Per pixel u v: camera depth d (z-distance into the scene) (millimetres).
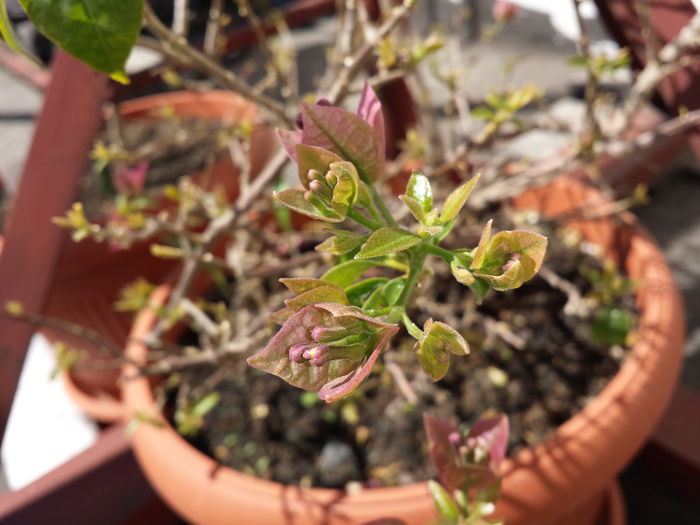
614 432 249
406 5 218
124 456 379
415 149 330
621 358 314
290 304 122
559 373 316
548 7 812
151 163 487
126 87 435
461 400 310
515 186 329
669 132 287
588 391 308
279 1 776
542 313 342
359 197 138
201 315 314
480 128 663
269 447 302
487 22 843
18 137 476
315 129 139
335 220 133
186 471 258
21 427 514
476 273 123
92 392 501
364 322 119
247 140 301
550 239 364
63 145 280
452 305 347
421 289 293
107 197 448
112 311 448
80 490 365
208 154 494
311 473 291
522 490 236
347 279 154
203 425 312
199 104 553
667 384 272
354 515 231
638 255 330
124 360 285
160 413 296
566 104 720
